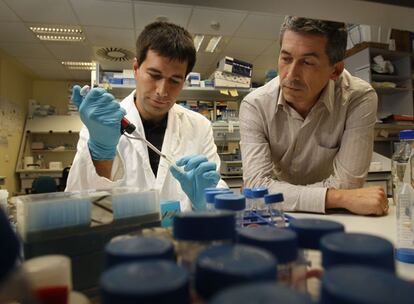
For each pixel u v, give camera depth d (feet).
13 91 16.84
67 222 1.40
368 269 0.80
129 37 13.14
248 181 3.74
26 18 11.44
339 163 3.76
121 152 4.12
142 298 0.72
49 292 1.08
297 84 3.40
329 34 3.19
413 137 2.59
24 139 17.83
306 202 3.10
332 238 1.01
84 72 18.10
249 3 1.81
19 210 1.44
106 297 0.75
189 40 3.88
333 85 3.78
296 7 1.82
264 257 0.90
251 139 3.97
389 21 2.04
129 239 1.10
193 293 0.87
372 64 11.53
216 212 1.18
